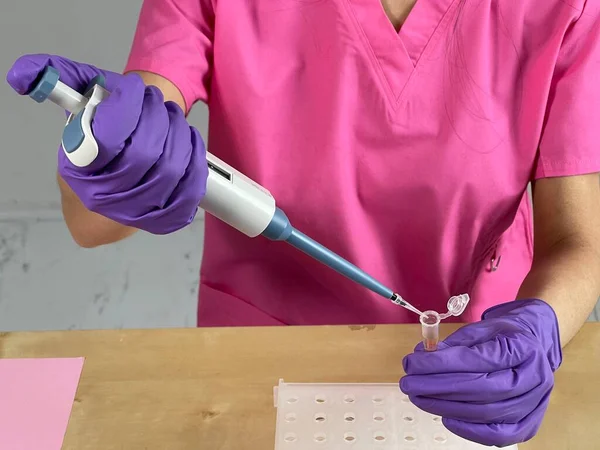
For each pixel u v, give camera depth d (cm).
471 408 57
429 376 57
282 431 64
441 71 81
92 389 68
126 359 71
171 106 56
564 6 78
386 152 83
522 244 95
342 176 84
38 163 193
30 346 73
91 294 182
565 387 68
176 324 175
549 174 82
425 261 90
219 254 95
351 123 82
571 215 82
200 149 55
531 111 81
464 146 82
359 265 90
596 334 74
